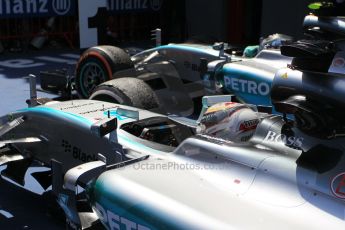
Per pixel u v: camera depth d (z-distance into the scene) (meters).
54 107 4.18
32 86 4.65
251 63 6.20
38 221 4.07
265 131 2.84
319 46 2.44
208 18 14.41
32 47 13.02
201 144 2.96
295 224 2.36
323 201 2.43
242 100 6.22
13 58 11.73
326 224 2.34
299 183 2.52
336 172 2.43
